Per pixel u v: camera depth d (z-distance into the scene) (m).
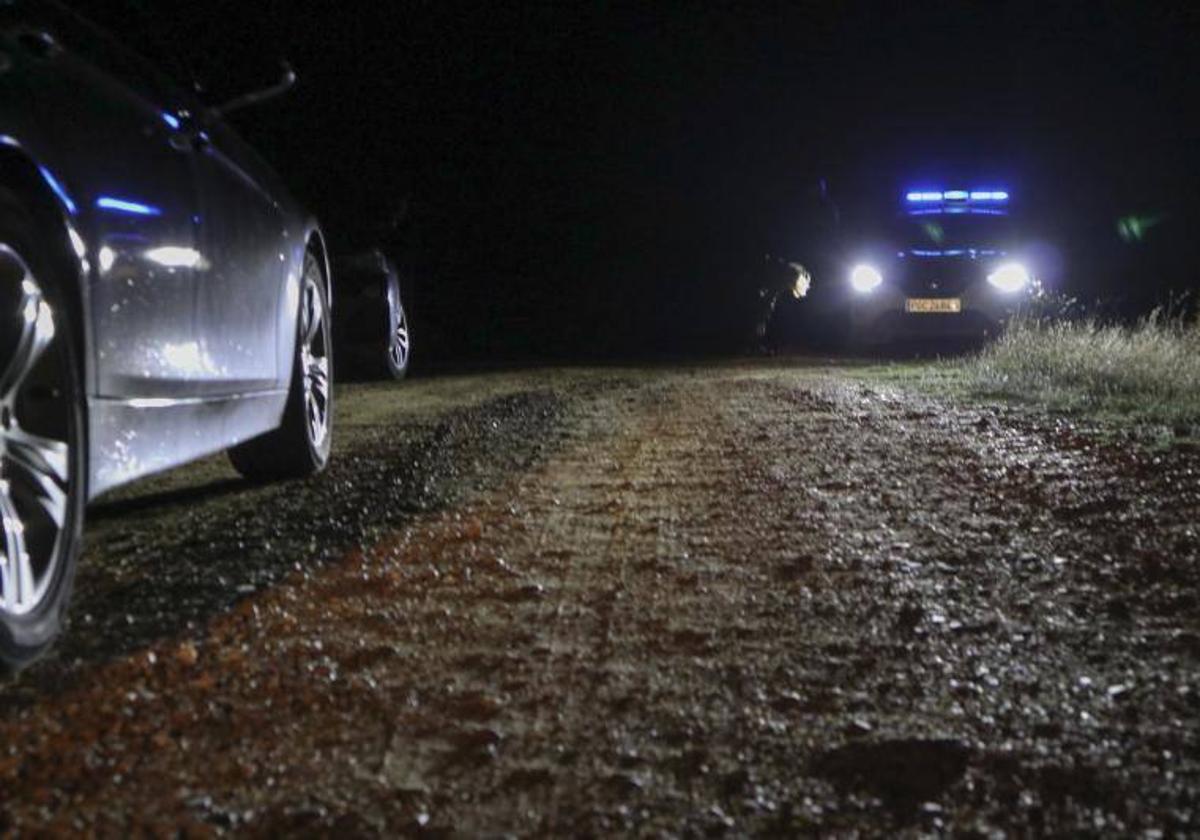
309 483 7.06
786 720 3.48
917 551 5.26
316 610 4.48
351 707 3.56
